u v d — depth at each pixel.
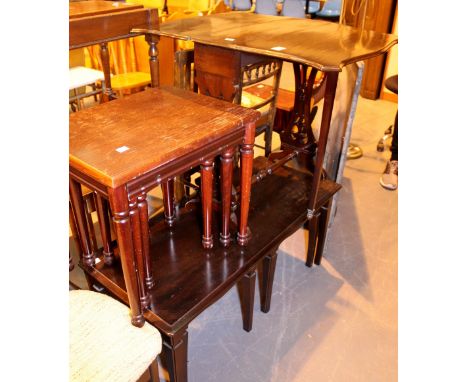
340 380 1.37
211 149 1.06
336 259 1.94
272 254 1.45
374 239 2.08
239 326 1.57
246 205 1.28
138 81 2.92
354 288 1.77
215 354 1.46
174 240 1.37
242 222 1.32
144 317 1.06
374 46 1.40
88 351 0.93
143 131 1.00
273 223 1.50
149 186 0.92
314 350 1.48
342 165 1.80
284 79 2.68
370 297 1.72
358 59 1.27
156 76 1.64
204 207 1.24
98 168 0.84
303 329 1.56
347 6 3.31
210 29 1.62
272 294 1.72
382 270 1.88
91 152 0.90
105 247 1.24
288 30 1.64
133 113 1.11
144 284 1.08
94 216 2.02
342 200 2.41
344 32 1.62
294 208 1.60
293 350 1.48
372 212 2.31
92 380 0.87
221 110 1.14
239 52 1.45
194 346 1.49
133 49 3.20
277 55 1.27
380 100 3.96
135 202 0.91
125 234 0.90
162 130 1.01
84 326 0.99
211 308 1.65
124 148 0.92
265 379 1.37
